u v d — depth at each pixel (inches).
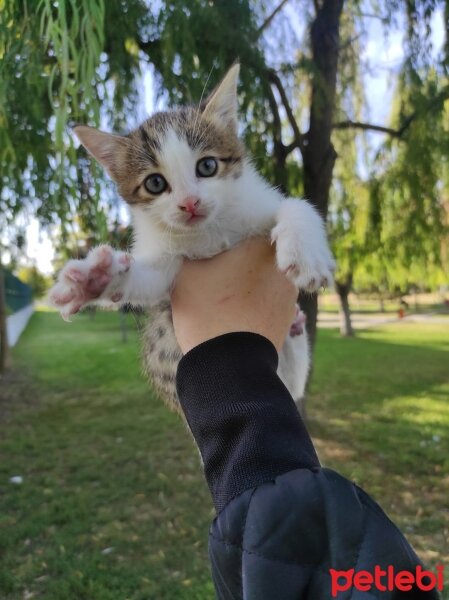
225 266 6.8
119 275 6.8
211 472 4.5
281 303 6.7
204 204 7.9
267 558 3.9
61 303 6.4
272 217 7.7
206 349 5.1
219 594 4.3
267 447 4.3
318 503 4.0
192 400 4.9
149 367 9.5
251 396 4.7
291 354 9.8
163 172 8.4
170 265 7.6
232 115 9.3
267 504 4.0
